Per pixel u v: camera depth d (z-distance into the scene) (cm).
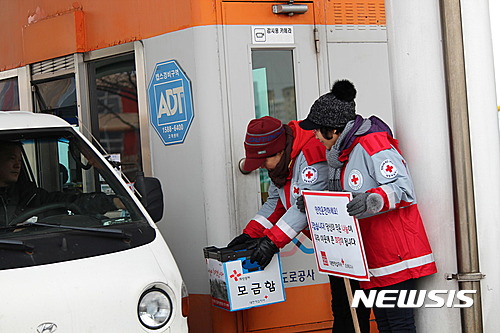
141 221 440
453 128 446
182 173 576
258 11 571
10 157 452
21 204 440
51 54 663
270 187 524
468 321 446
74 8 648
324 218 446
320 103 446
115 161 586
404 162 435
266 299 495
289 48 581
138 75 602
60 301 371
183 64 568
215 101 558
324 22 593
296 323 570
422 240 441
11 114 492
